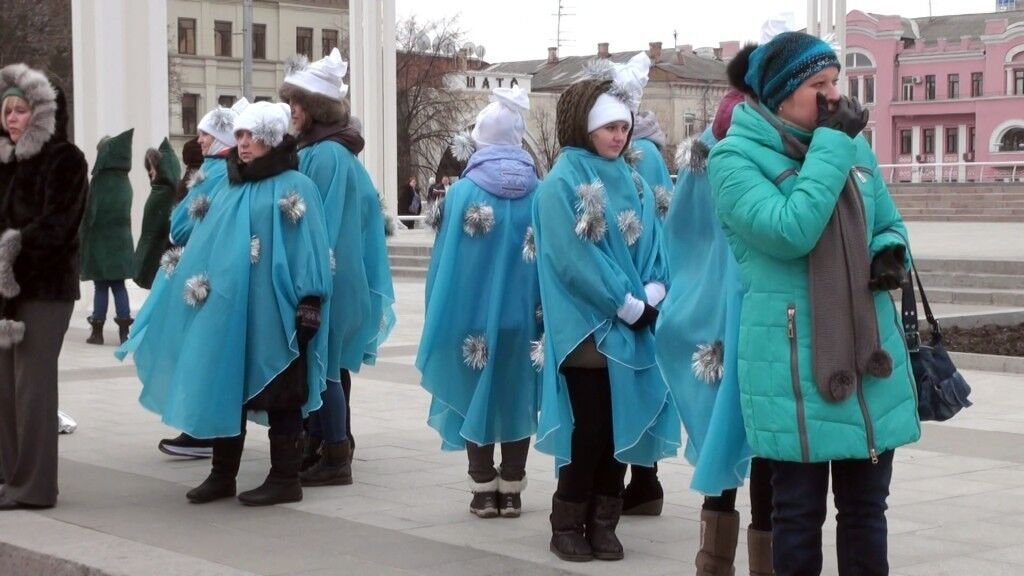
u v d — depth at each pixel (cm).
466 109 5534
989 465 725
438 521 611
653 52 7888
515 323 610
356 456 777
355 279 691
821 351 380
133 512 630
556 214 530
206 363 620
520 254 616
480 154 627
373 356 728
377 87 2741
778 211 376
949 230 2914
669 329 452
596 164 545
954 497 643
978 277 1706
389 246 2572
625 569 525
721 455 413
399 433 853
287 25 5634
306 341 634
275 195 636
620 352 524
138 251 1241
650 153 597
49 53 4147
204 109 5422
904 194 3928
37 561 548
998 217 3584
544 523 607
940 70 8219
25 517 615
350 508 639
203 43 5409
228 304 625
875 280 385
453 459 768
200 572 511
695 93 7762
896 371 388
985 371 1109
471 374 614
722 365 431
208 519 615
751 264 392
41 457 632
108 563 526
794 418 380
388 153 2859
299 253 632
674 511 631
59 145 618
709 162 400
